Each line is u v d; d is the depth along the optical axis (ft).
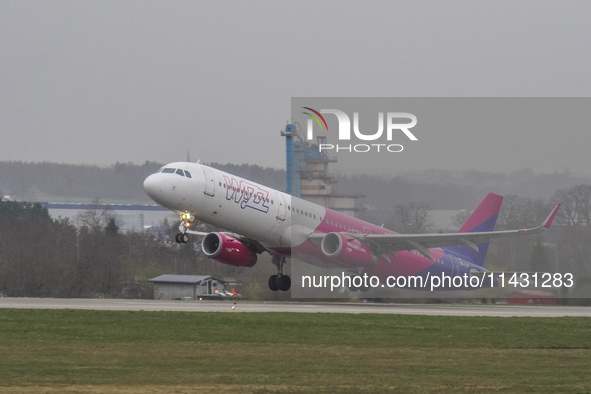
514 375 182.60
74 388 159.94
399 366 193.88
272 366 191.31
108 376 174.70
